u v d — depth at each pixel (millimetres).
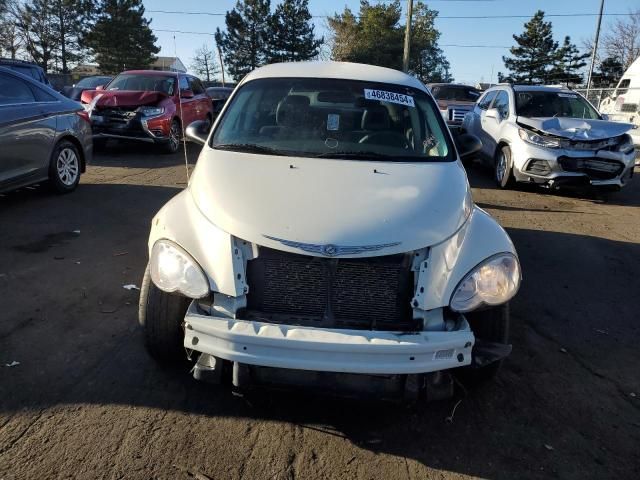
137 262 5012
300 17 53719
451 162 3750
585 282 5293
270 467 2609
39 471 2477
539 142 8688
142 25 51500
